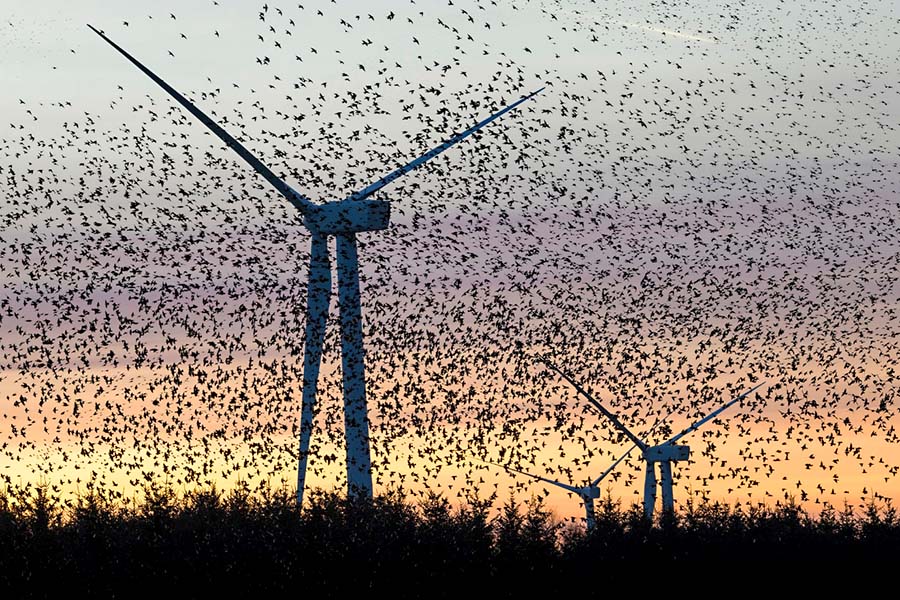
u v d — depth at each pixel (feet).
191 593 198.18
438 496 207.92
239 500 208.13
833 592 208.44
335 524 202.80
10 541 201.26
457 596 200.95
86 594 198.18
